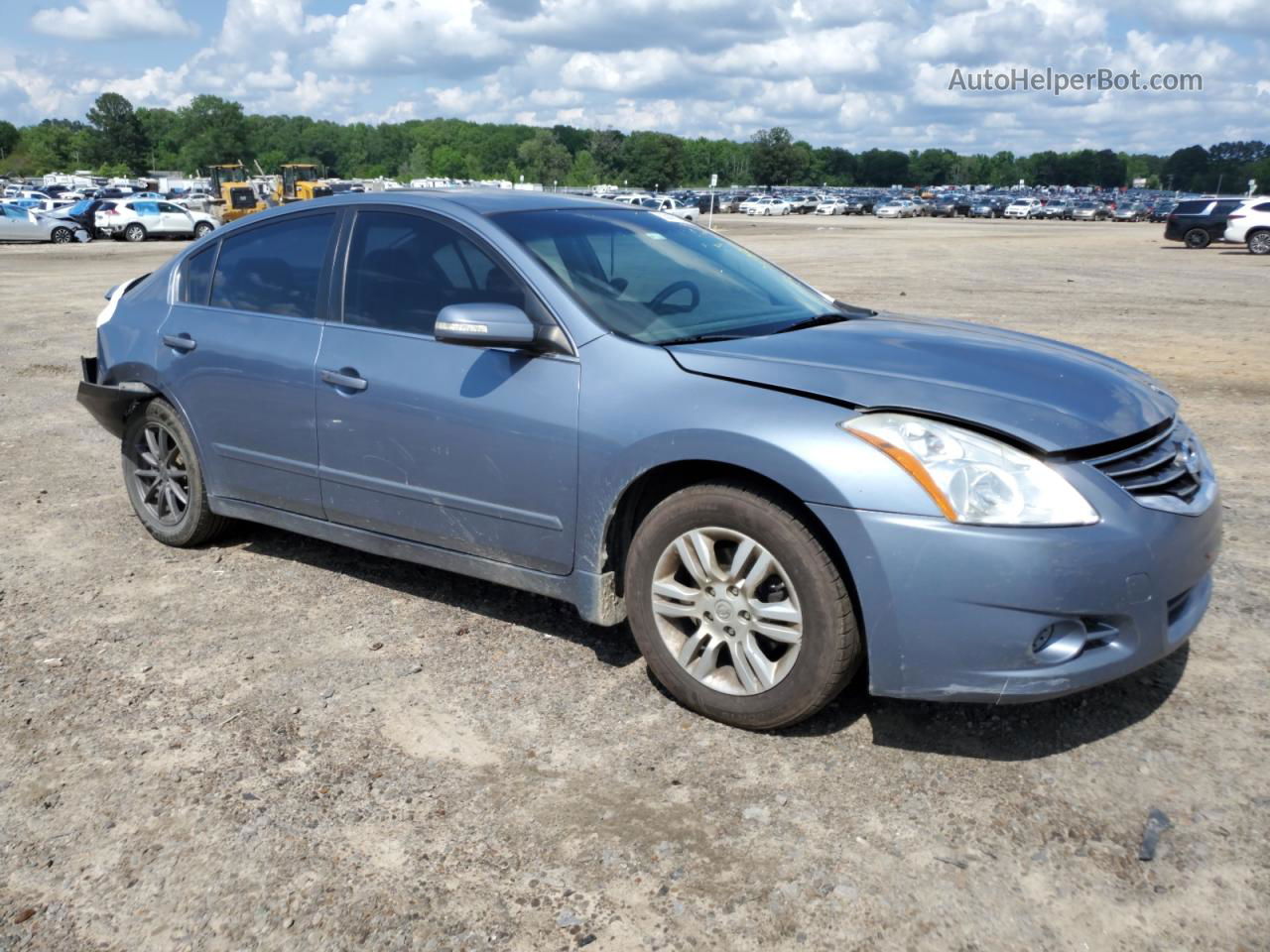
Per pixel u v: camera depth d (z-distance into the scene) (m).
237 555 4.89
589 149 166.75
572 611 4.24
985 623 2.85
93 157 185.88
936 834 2.76
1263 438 7.15
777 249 32.44
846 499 2.92
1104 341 11.84
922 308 15.07
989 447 2.89
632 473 3.31
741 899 2.52
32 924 2.46
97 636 4.02
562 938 2.41
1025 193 157.38
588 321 3.53
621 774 3.05
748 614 3.19
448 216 3.93
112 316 5.05
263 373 4.29
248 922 2.47
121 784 3.02
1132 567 2.87
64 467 6.50
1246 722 3.29
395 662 3.78
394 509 3.99
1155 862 2.63
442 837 2.77
